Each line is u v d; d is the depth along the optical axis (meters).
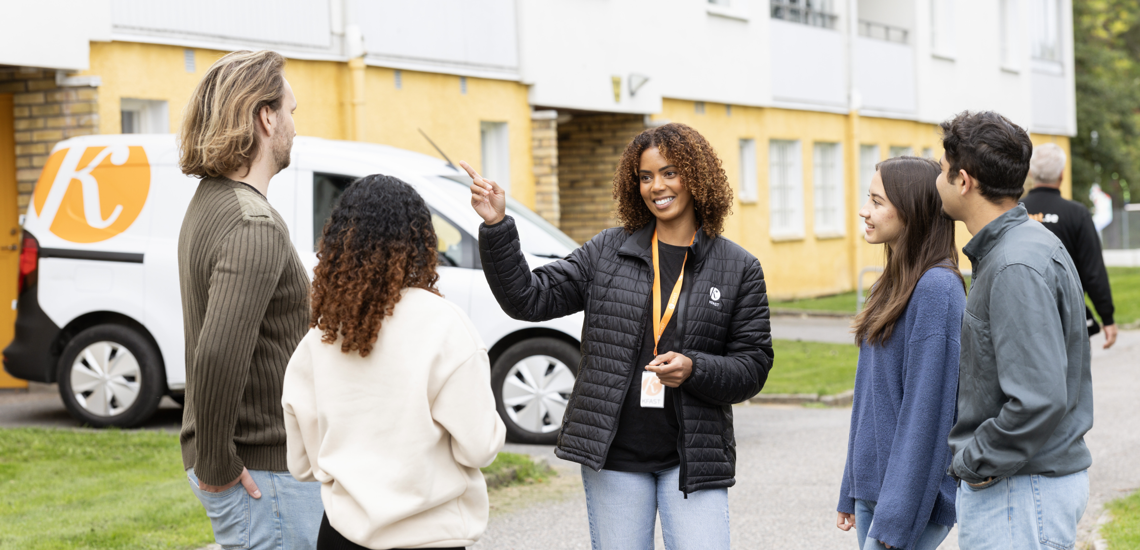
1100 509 6.20
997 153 2.88
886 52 23.47
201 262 2.89
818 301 20.33
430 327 2.69
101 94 9.77
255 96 2.95
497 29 14.08
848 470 3.57
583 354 3.47
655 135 3.39
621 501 3.37
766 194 19.98
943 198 3.03
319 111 11.91
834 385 10.89
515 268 3.39
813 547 5.51
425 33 13.00
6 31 8.94
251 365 2.91
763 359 3.39
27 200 9.86
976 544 2.98
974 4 26.62
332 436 2.69
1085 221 6.77
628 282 3.41
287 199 7.97
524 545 5.50
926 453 3.21
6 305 10.15
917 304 3.27
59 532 5.22
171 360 7.98
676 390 3.29
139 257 8.06
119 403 8.08
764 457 7.77
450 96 13.41
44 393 10.10
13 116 9.88
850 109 22.33
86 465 6.75
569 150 17.28
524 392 7.95
